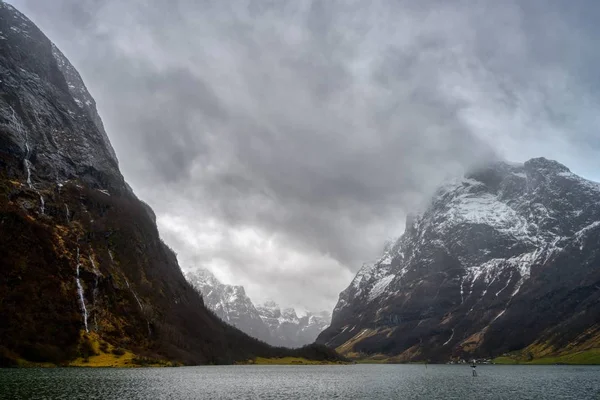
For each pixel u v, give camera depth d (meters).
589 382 182.25
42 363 191.12
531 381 192.25
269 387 161.62
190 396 122.38
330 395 136.62
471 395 135.25
